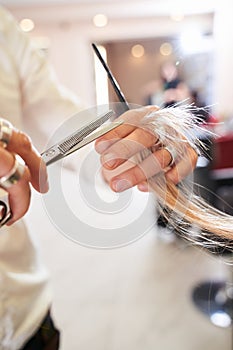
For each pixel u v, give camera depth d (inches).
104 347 56.0
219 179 58.0
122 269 74.5
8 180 11.2
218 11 139.7
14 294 22.5
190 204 13.9
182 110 14.2
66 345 56.0
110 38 157.2
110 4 141.4
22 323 23.6
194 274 68.3
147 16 151.1
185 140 13.6
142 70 155.3
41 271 26.4
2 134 11.5
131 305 64.7
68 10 144.7
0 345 22.4
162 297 65.9
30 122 24.2
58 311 63.2
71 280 72.0
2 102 22.0
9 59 23.4
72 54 159.3
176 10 142.4
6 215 11.8
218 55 141.7
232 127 65.1
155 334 58.1
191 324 59.6
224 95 143.3
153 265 73.2
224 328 58.1
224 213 14.9
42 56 26.6
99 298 66.8
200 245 14.8
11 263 22.4
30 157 12.0
